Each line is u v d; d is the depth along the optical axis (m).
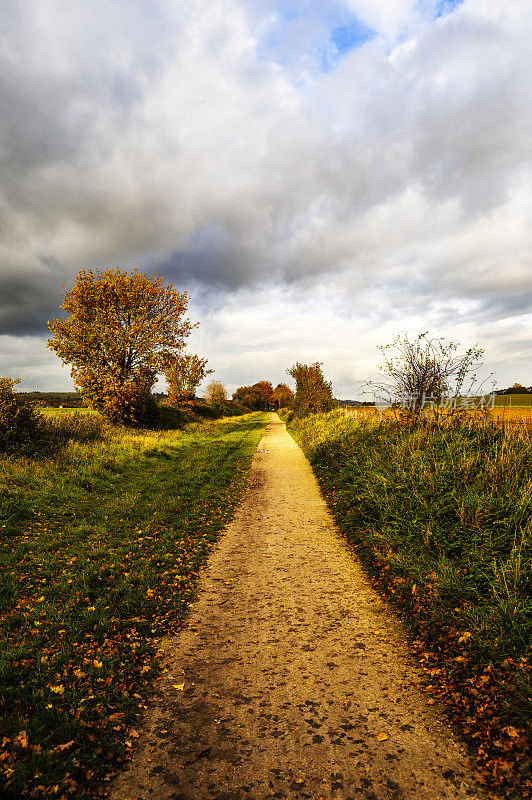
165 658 3.86
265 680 3.53
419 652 3.86
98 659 3.70
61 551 6.28
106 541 6.77
